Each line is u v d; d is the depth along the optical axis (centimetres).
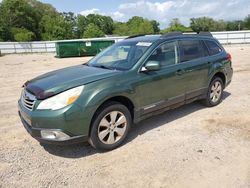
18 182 328
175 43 495
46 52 3338
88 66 479
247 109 575
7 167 361
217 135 444
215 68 564
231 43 3080
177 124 498
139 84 420
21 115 402
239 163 356
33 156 391
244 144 410
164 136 446
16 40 6369
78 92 358
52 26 7538
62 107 346
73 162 372
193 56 527
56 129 346
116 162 369
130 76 413
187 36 528
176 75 477
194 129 472
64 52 2514
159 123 504
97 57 523
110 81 389
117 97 405
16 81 1054
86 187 316
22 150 410
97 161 373
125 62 447
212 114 547
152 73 440
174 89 482
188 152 389
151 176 333
